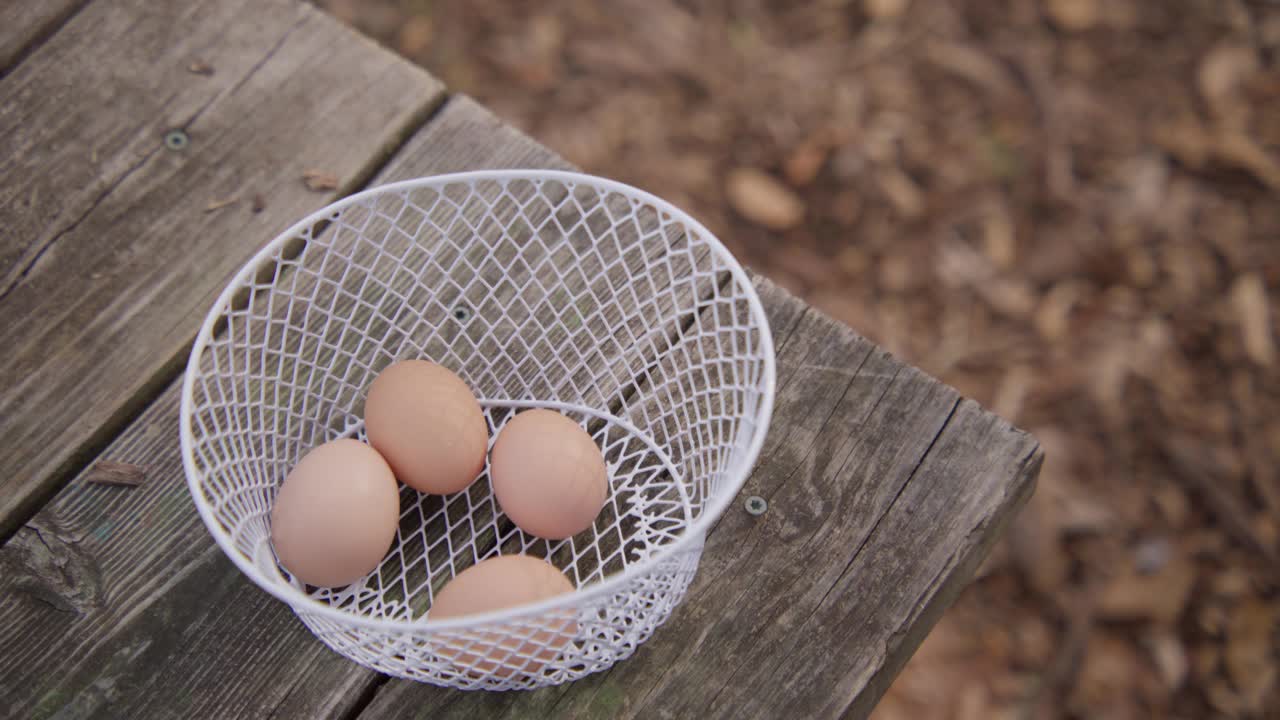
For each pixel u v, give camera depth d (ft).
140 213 2.23
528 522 1.95
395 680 1.96
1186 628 3.10
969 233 3.65
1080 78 3.91
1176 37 3.96
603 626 1.85
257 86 2.33
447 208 2.24
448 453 1.93
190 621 1.99
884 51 3.96
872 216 3.68
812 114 3.83
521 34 3.91
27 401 2.11
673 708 1.96
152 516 2.05
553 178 1.91
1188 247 3.62
